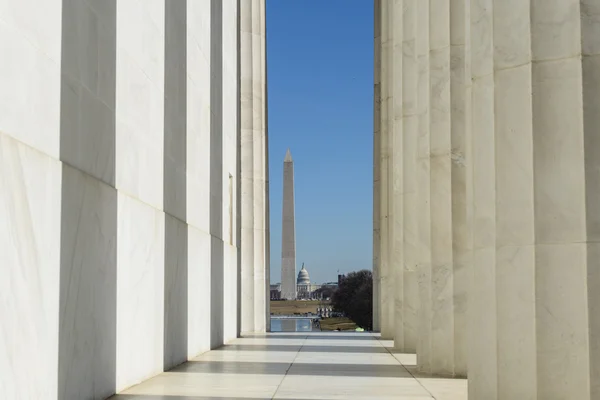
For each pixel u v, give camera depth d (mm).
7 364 13297
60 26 16328
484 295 16281
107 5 19609
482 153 16406
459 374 23344
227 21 41031
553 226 14859
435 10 25469
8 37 13758
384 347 36375
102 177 19062
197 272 31281
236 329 43969
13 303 13570
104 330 18875
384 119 47500
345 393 19406
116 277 19906
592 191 14500
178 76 27969
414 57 32656
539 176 15016
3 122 13484
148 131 23578
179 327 27578
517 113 15461
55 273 15617
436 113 25234
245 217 52031
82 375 17219
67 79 16688
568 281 14648
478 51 16625
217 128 37000
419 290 25984
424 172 27438
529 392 15000
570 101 14805
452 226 23828
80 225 17172
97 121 18719
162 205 25344
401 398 18469
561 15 14977
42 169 14984
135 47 22188
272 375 23703
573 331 14531
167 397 18641
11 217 13539
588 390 14266
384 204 46625
